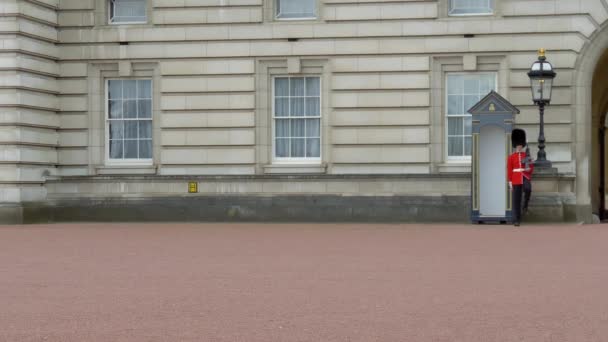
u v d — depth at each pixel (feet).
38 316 41.27
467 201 105.19
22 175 104.83
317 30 108.88
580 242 76.84
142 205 109.50
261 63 110.01
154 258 64.49
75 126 111.75
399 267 58.59
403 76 107.86
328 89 108.99
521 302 44.50
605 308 42.78
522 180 99.55
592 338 35.96
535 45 106.01
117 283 51.49
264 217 107.96
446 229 93.61
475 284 50.62
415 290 48.44
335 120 108.68
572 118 105.60
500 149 100.53
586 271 56.34
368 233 88.07
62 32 111.75
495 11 106.83
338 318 40.52
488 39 106.73
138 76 111.75
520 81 106.32
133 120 112.47
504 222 101.19
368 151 108.17
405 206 106.32
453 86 108.37
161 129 111.04
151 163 111.96
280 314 41.52
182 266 59.41
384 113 108.06
